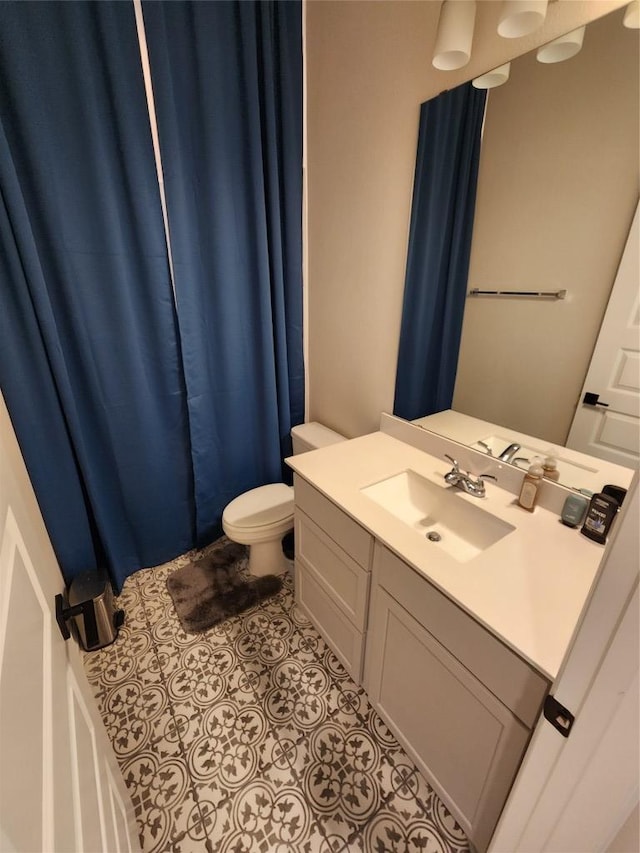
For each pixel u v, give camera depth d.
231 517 1.84
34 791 0.44
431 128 1.31
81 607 1.52
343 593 1.35
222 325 1.86
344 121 1.61
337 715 1.36
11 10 1.13
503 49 1.08
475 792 0.96
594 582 0.44
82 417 1.62
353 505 1.21
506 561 0.96
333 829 1.08
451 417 1.49
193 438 1.93
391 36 1.34
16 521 0.64
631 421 0.99
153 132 1.48
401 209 1.49
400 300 1.60
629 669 0.43
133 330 1.63
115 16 1.27
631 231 0.91
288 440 2.35
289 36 1.64
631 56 0.85
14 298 1.33
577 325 1.06
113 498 1.82
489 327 1.29
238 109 1.61
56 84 1.25
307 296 2.15
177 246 1.61
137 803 1.13
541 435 1.20
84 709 0.79
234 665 1.54
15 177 1.22
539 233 1.10
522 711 0.77
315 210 1.92
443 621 0.92
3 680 0.42
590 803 0.57
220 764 1.22
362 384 1.92
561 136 1.00
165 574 2.01
